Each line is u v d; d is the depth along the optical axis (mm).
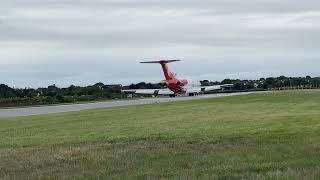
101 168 14461
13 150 19641
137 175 13266
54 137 25531
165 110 46812
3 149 20250
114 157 16438
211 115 38188
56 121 38219
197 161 15234
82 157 16625
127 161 15570
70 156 16984
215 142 19922
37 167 15180
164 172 13609
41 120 40156
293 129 24797
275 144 18578
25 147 20938
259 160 15078
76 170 14266
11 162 16266
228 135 22750
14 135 27922
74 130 29625
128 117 39406
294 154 15906
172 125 30297
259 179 12094
